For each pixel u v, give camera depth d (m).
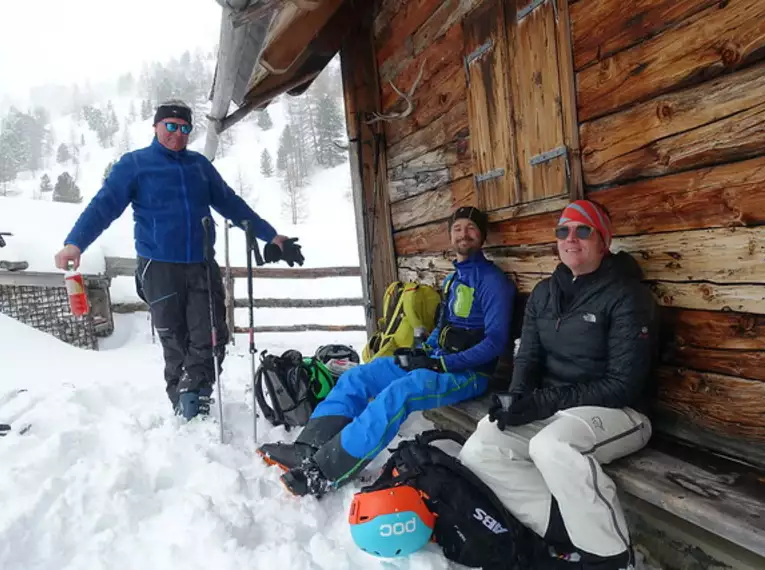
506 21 2.86
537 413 2.05
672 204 2.10
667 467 1.92
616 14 2.22
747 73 1.77
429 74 3.73
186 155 3.45
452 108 3.51
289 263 3.65
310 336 7.80
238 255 14.10
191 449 2.89
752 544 1.46
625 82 2.22
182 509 2.29
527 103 2.77
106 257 7.78
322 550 2.04
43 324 7.00
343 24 4.54
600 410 1.99
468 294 3.07
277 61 4.34
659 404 2.25
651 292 2.11
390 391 2.60
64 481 2.47
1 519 2.18
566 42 2.46
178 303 3.34
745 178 1.83
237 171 85.19
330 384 3.42
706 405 2.06
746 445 1.93
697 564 1.90
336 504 2.46
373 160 4.57
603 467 1.95
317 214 63.88
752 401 1.90
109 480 2.48
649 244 2.23
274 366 3.34
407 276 4.34
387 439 2.53
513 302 2.98
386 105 4.39
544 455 1.84
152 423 3.35
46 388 4.17
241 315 10.05
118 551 2.05
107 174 3.27
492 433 2.09
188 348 3.43
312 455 2.59
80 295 3.07
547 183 2.69
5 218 9.39
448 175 3.64
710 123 1.91
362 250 4.66
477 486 2.00
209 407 3.48
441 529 2.01
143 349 6.74
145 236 3.28
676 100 2.02
